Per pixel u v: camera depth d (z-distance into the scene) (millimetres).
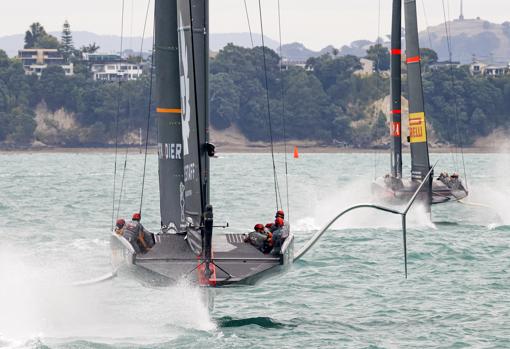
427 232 109312
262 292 69562
